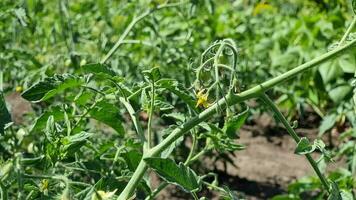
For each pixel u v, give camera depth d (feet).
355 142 5.90
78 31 7.24
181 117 3.09
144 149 2.73
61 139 2.87
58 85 2.90
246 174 7.66
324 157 2.88
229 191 2.90
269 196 7.22
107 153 3.76
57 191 3.03
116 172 3.64
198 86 2.80
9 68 5.95
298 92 8.32
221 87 2.73
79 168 3.29
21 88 5.64
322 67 7.99
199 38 8.20
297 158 8.20
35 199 2.78
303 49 8.75
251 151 8.34
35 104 5.64
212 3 6.18
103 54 6.22
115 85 3.04
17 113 6.51
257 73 8.20
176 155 6.52
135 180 2.64
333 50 2.75
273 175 7.70
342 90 7.39
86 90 3.51
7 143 3.74
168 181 2.53
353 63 7.91
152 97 2.83
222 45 2.65
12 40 6.54
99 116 3.28
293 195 5.79
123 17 7.14
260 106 8.10
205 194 6.89
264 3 10.67
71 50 6.11
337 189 2.83
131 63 6.72
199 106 3.03
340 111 7.16
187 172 2.55
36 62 5.74
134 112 2.95
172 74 6.47
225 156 7.07
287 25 9.74
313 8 10.53
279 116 2.78
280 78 2.74
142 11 6.84
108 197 2.48
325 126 7.06
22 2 4.69
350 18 9.47
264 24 10.02
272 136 8.75
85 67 2.90
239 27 9.23
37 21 7.41
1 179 2.39
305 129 8.82
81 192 2.60
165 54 6.67
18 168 2.39
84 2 8.41
